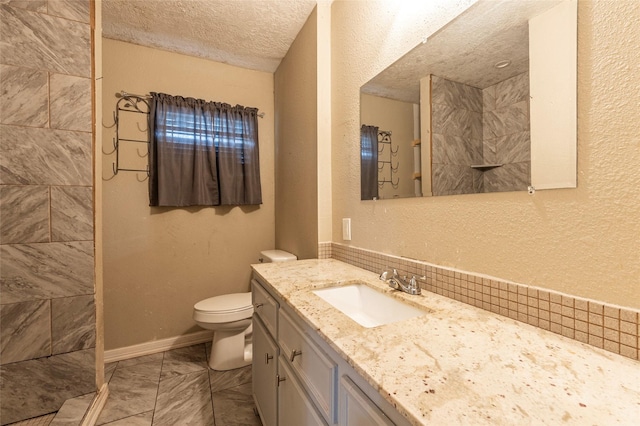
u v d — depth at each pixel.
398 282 1.06
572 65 0.66
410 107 1.15
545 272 0.72
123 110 2.09
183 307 2.28
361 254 1.43
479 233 0.88
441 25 1.01
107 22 1.88
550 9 0.71
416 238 1.12
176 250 2.26
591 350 0.61
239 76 2.48
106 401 1.57
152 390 1.69
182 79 2.28
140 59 2.15
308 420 0.81
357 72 1.49
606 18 0.61
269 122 2.60
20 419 1.35
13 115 1.35
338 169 1.68
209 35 2.04
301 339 0.86
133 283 2.12
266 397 1.25
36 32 1.39
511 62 0.80
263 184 2.58
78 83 1.47
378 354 0.59
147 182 2.16
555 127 0.70
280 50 2.25
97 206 1.54
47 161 1.40
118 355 2.05
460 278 0.92
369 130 1.40
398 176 1.21
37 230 1.39
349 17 1.56
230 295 2.12
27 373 1.37
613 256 0.60
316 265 1.51
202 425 1.41
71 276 1.45
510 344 0.63
